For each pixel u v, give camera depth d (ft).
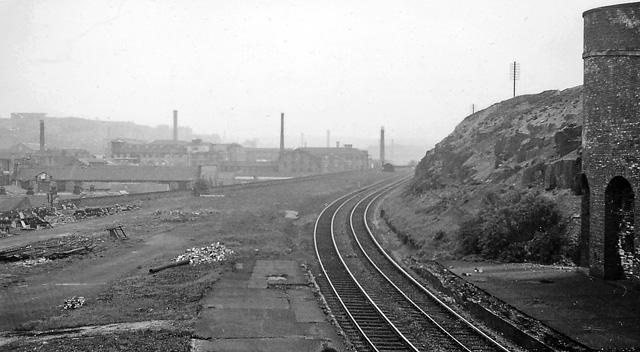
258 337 48.78
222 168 318.45
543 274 65.51
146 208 145.59
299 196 184.75
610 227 61.05
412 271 79.41
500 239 76.23
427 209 115.44
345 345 48.67
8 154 277.44
